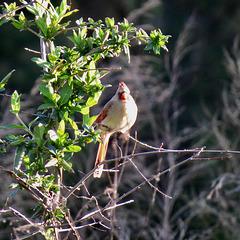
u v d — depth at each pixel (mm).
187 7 19516
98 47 5305
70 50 5293
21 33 17406
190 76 18250
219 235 13531
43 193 5230
